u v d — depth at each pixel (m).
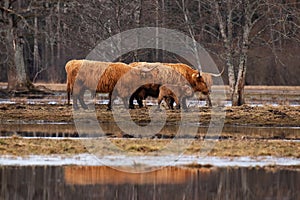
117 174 49.16
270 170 50.84
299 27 96.56
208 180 47.25
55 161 53.12
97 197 42.09
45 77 185.12
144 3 115.69
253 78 179.88
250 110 90.25
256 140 65.06
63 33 127.12
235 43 113.25
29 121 83.06
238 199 41.81
